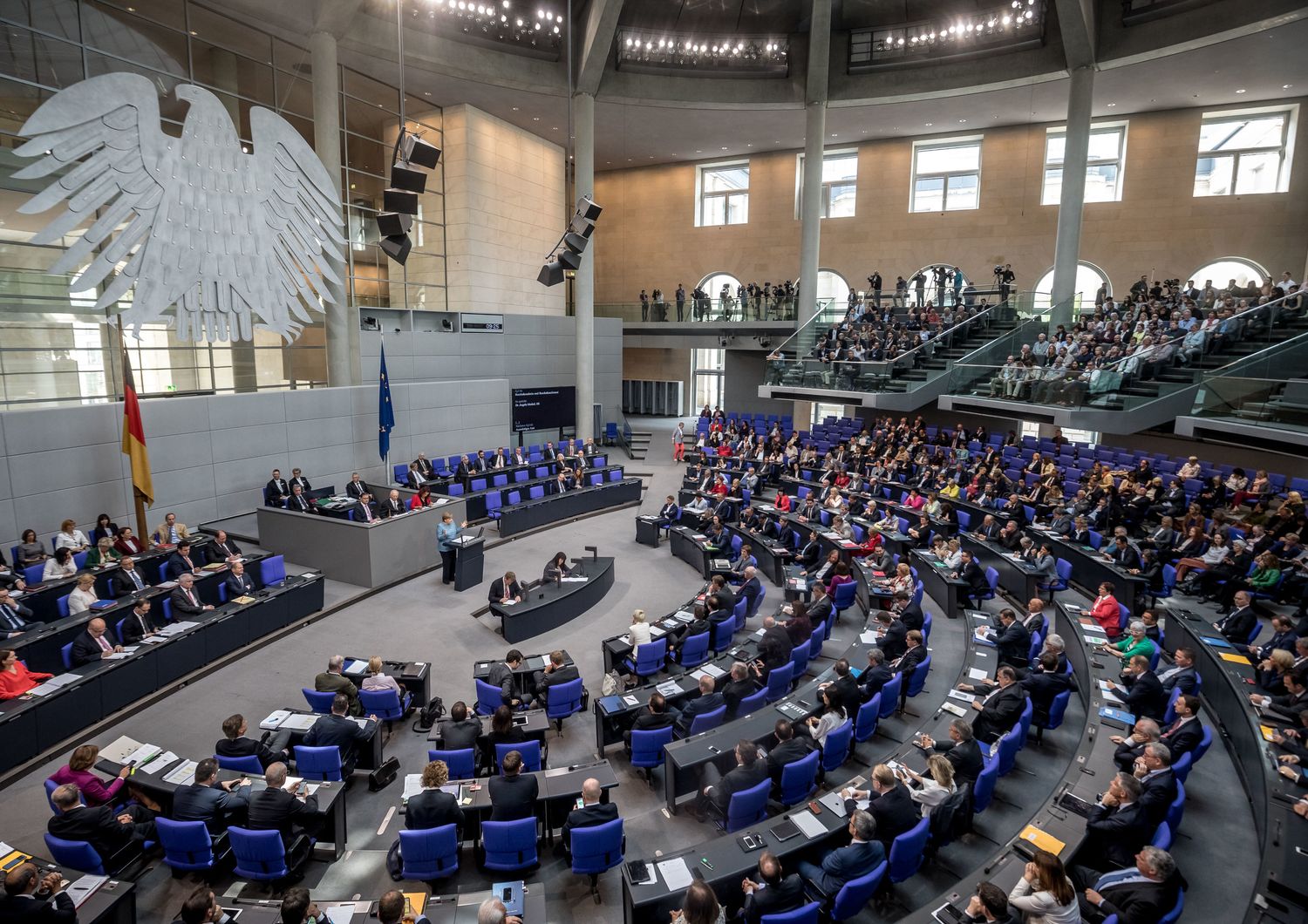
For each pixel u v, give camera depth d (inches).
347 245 808.3
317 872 257.6
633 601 542.3
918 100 943.0
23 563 457.1
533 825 241.8
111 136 396.8
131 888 214.2
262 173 475.8
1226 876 242.8
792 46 964.6
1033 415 714.2
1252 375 555.2
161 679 382.3
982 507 636.1
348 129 906.1
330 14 685.9
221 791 252.7
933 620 483.2
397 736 353.1
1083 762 266.4
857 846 219.6
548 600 484.7
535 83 884.0
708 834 283.1
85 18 597.6
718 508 689.0
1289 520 476.1
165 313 440.1
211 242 449.7
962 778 268.1
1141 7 753.6
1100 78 844.0
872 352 879.7
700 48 946.1
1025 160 1055.0
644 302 1209.4
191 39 679.7
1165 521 509.4
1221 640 363.9
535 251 1085.8
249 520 663.1
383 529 549.3
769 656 377.1
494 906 178.1
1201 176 960.3
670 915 216.8
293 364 767.7
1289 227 914.7
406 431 828.0
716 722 322.7
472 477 759.1
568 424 1059.9
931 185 1132.5
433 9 794.8
